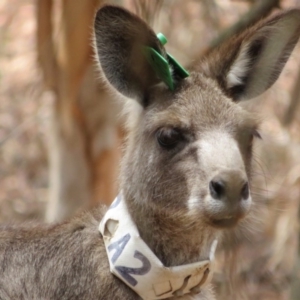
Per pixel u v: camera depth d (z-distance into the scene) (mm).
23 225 10508
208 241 9641
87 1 15609
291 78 18312
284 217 15883
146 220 9625
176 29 19312
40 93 19766
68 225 10195
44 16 16109
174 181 9406
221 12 19547
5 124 23797
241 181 8805
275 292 17344
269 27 10148
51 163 18062
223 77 10141
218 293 14688
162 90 9898
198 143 9297
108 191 17109
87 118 16734
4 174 23156
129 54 9945
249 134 9695
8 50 25078
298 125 18016
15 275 9914
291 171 15602
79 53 16109
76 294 9656
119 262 9266
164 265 9430
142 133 9828
